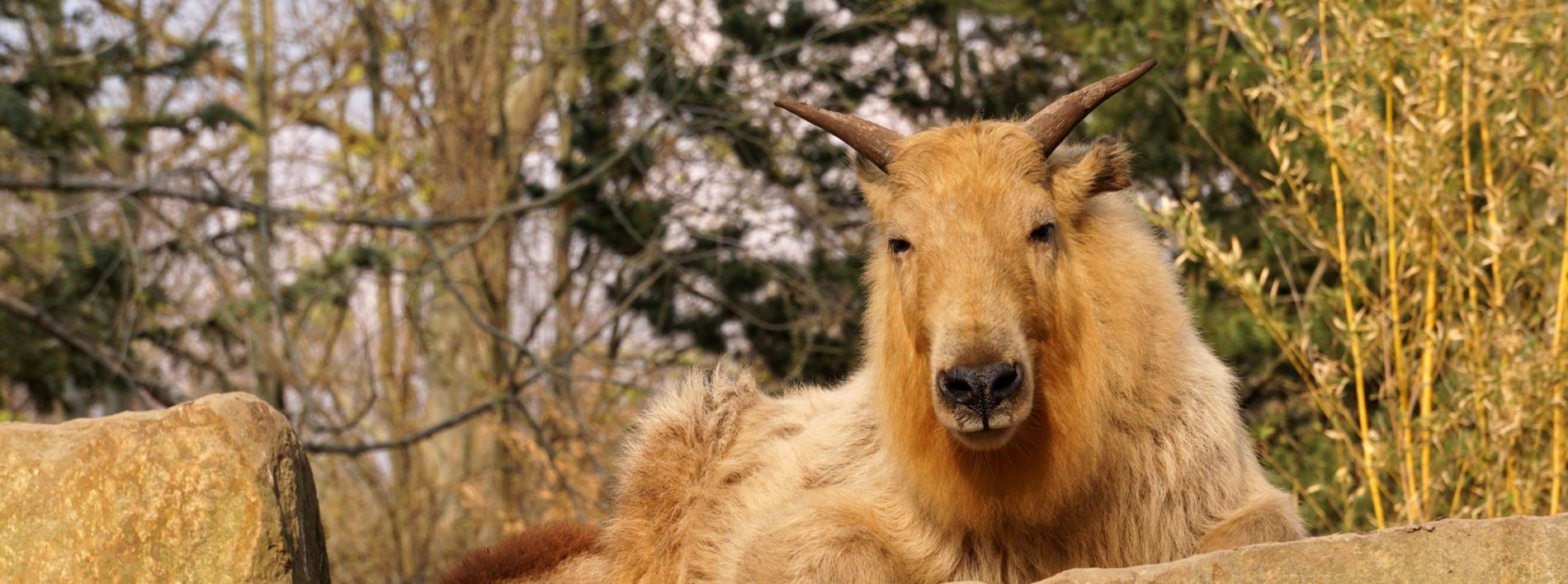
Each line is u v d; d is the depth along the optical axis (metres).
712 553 12.18
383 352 41.28
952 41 33.59
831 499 10.95
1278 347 22.58
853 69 36.22
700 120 35.75
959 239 9.88
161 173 30.20
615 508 13.59
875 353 11.10
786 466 12.14
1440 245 15.13
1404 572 7.43
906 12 33.81
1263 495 10.66
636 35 36.03
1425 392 14.34
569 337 35.91
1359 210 18.73
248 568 9.01
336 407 38.09
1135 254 10.69
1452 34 14.84
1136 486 10.40
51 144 29.02
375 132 47.69
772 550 10.66
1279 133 19.27
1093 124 25.81
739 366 14.06
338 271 32.72
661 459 13.10
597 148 37.62
